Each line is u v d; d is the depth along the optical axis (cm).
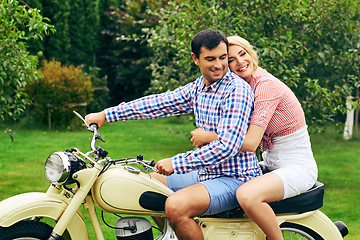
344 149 902
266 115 234
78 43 1563
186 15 519
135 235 226
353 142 1007
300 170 242
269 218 226
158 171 227
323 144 976
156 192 231
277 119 246
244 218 241
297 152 248
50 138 1014
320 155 823
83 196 218
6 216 207
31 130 1169
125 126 1318
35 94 1190
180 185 255
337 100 521
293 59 527
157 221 259
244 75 252
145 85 1759
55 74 1197
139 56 1734
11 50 441
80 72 1291
